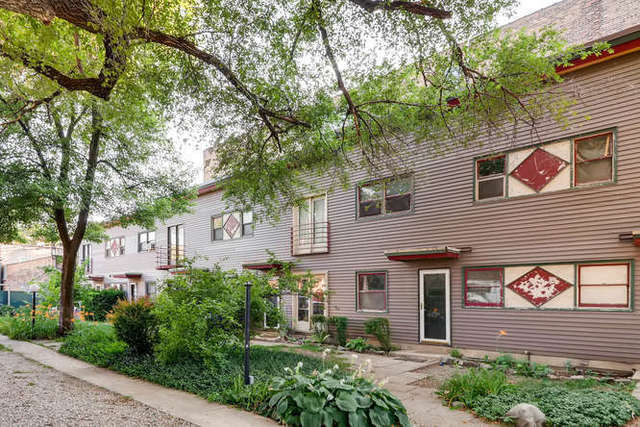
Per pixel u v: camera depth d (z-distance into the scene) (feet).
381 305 38.04
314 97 27.14
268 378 21.06
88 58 27.27
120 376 24.56
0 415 16.35
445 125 27.50
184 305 24.70
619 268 25.58
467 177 32.89
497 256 30.73
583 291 26.84
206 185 59.57
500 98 24.29
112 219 45.75
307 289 37.09
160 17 21.93
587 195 27.02
